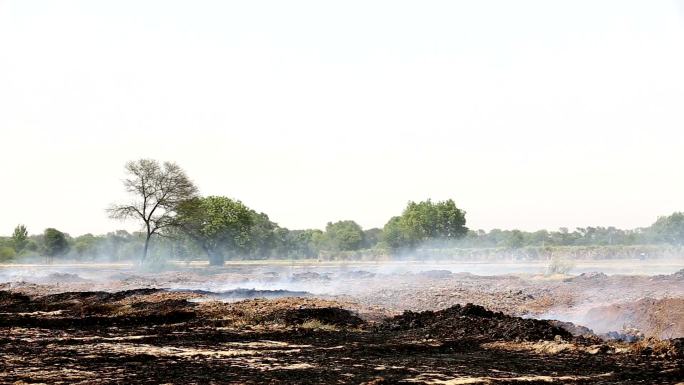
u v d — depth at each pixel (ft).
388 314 114.21
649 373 65.98
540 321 95.04
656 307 100.53
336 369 67.92
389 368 68.54
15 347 81.35
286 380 62.49
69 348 80.79
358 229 534.78
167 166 300.20
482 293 145.28
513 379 63.26
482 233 546.26
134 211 297.33
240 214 360.69
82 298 141.69
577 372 66.80
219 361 72.28
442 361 73.00
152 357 74.33
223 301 133.80
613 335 92.17
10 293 144.66
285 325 98.99
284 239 495.41
